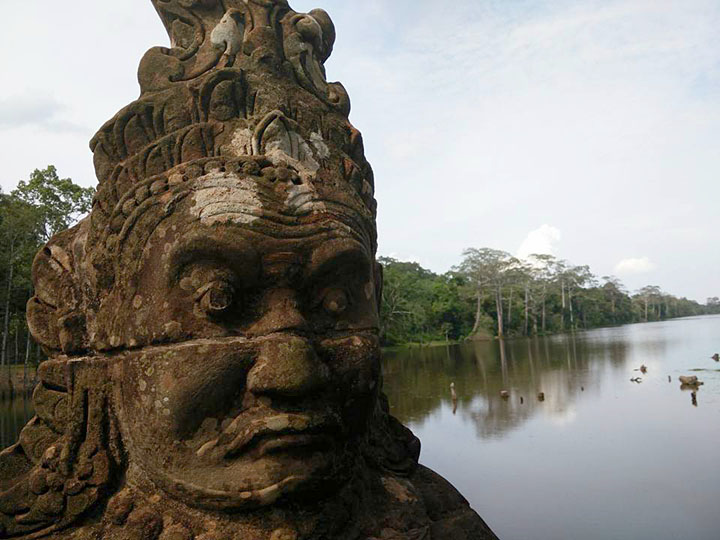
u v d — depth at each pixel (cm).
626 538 642
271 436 173
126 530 181
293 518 180
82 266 220
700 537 628
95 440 194
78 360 207
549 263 6600
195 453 176
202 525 177
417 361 2947
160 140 224
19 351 2098
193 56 255
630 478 842
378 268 262
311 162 237
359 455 228
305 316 195
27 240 1631
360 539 203
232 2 267
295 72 264
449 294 4834
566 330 6234
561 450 1025
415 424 1319
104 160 237
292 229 189
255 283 188
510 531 679
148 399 182
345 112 286
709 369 2166
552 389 1797
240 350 179
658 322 8969
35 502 189
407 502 231
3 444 916
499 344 4166
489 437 1152
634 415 1306
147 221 192
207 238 180
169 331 183
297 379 174
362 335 205
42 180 1716
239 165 196
